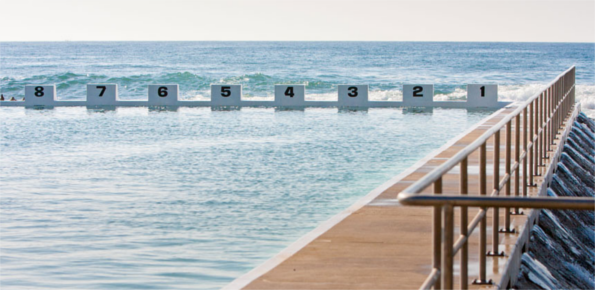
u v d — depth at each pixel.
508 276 6.50
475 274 6.20
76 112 29.64
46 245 9.25
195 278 7.90
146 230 9.95
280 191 12.53
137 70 100.00
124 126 23.75
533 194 10.20
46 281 7.86
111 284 7.73
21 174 14.57
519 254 7.39
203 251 8.90
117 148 18.34
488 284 5.94
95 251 8.95
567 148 17.66
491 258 6.70
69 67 107.44
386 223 8.12
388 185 10.51
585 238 11.98
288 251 6.98
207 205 11.47
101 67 107.19
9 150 18.16
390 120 25.44
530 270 7.49
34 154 17.42
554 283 7.77
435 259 4.28
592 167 18.20
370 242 7.29
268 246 9.09
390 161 15.76
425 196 3.78
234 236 9.56
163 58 133.25
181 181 13.59
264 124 24.11
